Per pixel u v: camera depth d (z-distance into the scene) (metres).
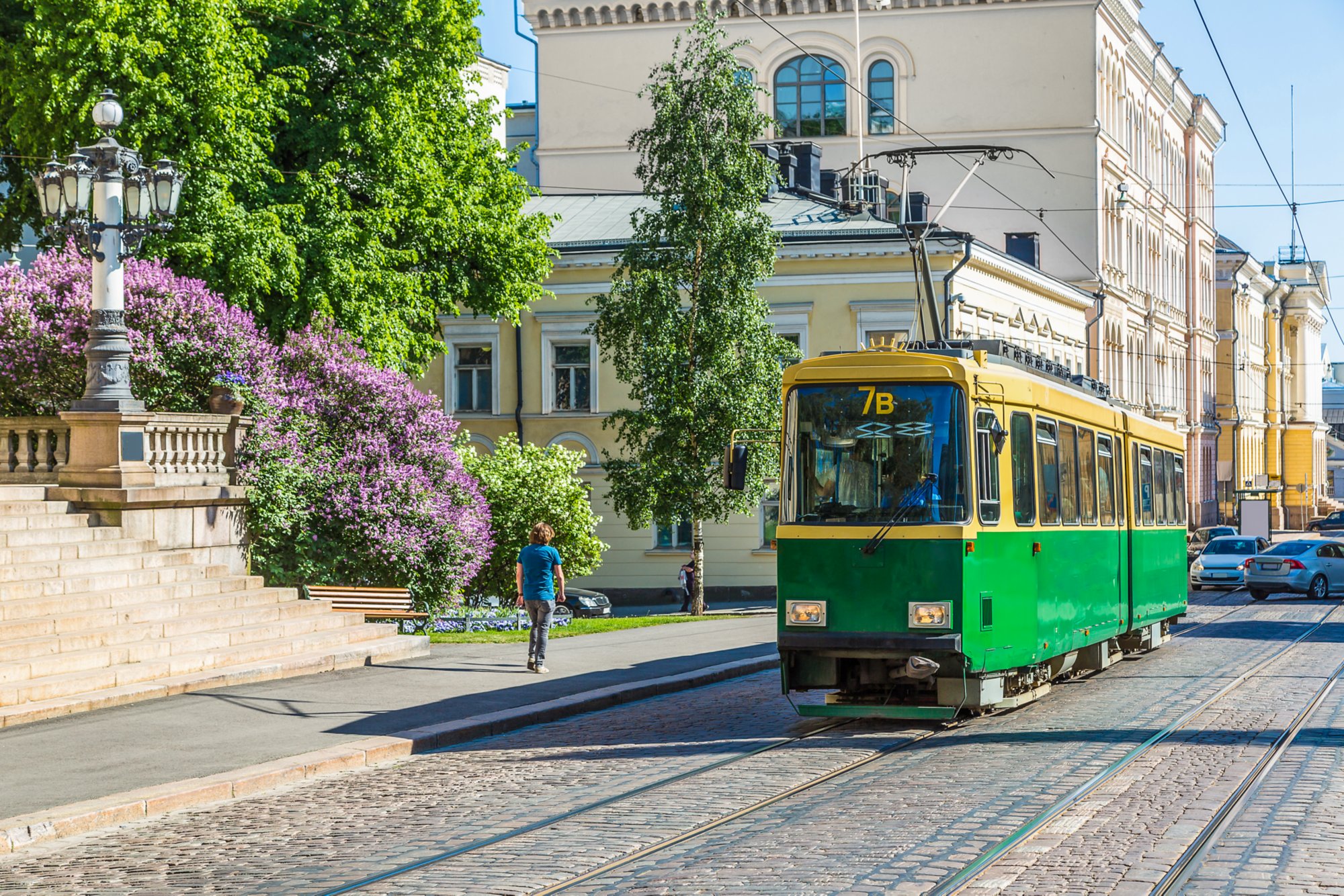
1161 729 14.58
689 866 8.81
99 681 15.80
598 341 35.91
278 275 27.14
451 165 32.47
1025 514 15.80
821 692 18.27
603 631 27.58
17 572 16.86
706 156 34.62
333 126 29.30
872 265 44.03
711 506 34.62
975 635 14.44
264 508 23.08
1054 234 60.62
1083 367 59.78
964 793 11.05
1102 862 8.74
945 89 61.34
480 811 10.84
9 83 25.58
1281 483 100.62
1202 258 85.25
